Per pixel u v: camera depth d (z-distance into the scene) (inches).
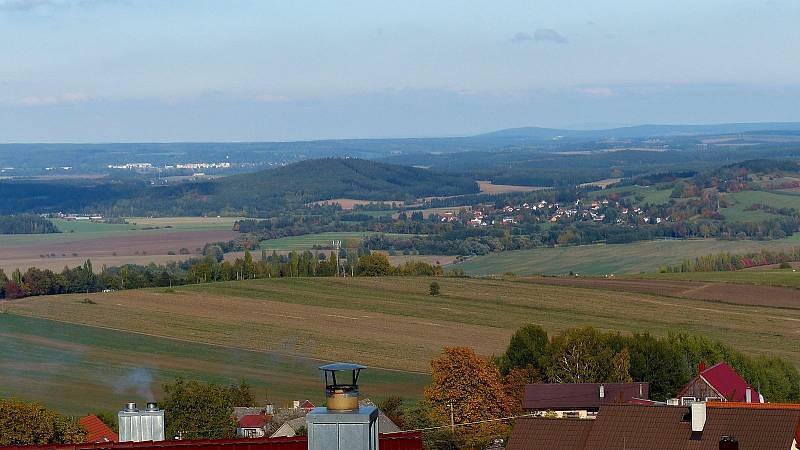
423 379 7219.5
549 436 2748.5
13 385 7116.1
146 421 1796.3
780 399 6186.0
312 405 5831.7
